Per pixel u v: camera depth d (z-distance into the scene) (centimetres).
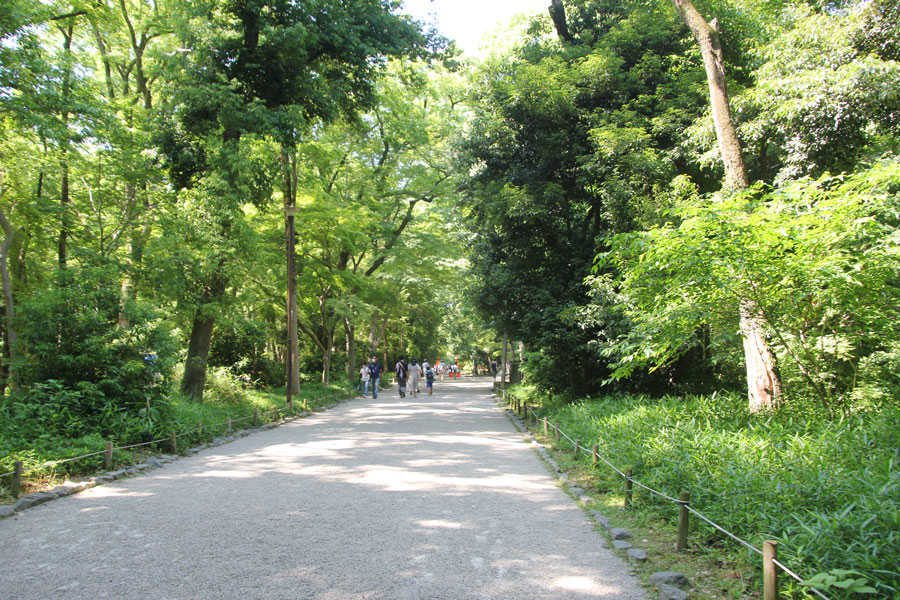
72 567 433
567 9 1770
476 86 1645
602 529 545
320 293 2620
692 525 516
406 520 569
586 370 1565
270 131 1420
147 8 1898
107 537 509
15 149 1276
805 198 716
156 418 971
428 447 1072
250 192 1472
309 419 1642
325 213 2088
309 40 1512
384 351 5250
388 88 2544
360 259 2986
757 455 577
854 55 1077
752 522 460
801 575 362
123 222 1434
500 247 1645
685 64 1444
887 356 889
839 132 1067
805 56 1107
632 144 1268
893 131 1099
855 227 655
